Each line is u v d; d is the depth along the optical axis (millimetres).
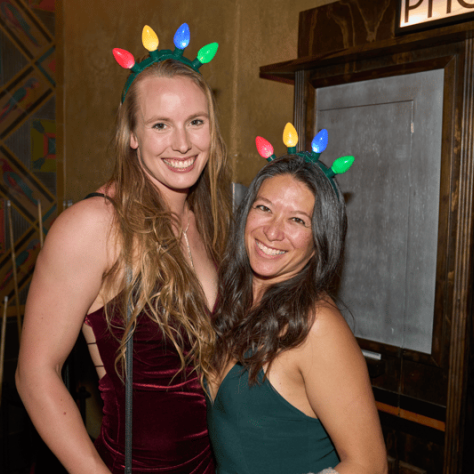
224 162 1412
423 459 1699
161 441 1235
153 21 2887
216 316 1258
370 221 1817
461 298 1547
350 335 1071
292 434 1114
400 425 1755
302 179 1130
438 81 1607
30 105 3324
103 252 1132
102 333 1209
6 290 3197
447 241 1587
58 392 1100
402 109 1707
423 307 1674
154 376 1221
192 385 1261
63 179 3549
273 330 1093
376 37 1820
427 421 1677
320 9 2021
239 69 2482
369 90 1795
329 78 1902
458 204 1550
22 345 1110
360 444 1036
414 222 1692
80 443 1107
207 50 1247
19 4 3223
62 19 3457
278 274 1174
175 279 1198
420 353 1676
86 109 3352
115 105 3131
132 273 1162
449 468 1575
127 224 1157
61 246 1089
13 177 3250
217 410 1186
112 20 3137
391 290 1764
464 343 1539
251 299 1236
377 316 1807
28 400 1098
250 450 1121
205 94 1251
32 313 1099
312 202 1130
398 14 1636
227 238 1467
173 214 1347
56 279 1092
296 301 1092
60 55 3463
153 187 1294
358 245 1858
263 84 2598
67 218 1114
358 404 1036
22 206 3301
